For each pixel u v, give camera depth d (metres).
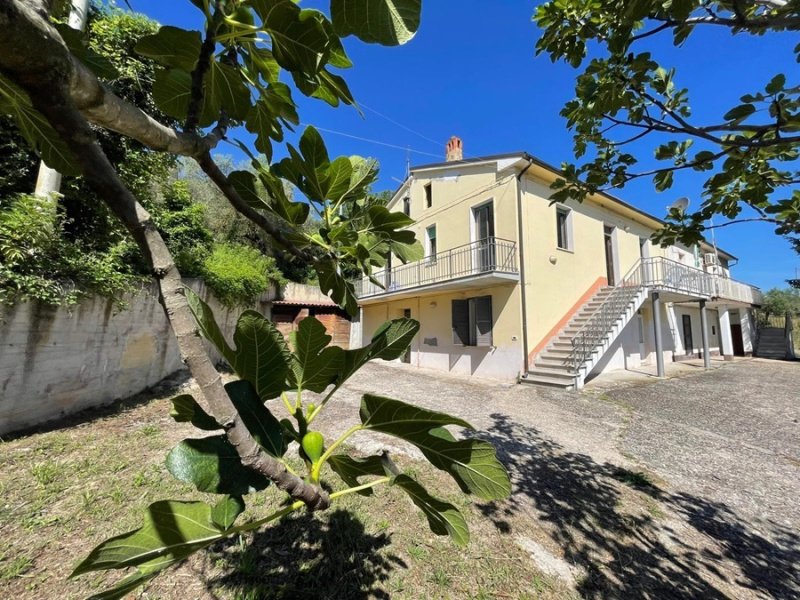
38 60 0.41
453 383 8.66
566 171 2.40
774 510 3.12
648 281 10.82
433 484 3.37
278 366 0.72
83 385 4.64
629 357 11.98
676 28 1.48
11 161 4.25
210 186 14.24
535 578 2.26
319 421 4.89
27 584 1.96
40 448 3.50
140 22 5.13
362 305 15.17
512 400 6.93
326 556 2.30
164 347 6.51
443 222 11.35
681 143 2.13
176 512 0.50
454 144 12.58
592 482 3.56
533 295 9.20
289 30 0.59
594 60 1.89
